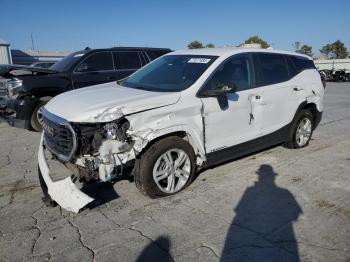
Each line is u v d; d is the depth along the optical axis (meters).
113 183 4.71
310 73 6.22
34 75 7.72
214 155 4.65
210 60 4.76
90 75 8.30
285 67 5.79
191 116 4.25
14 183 4.87
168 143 4.08
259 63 5.31
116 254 3.17
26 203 4.23
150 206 4.07
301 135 6.22
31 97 7.55
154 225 3.66
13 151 6.42
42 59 41.75
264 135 5.34
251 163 5.52
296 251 3.20
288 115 5.75
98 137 3.63
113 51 8.84
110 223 3.71
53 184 3.83
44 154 4.21
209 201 4.19
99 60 8.58
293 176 5.00
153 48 9.68
